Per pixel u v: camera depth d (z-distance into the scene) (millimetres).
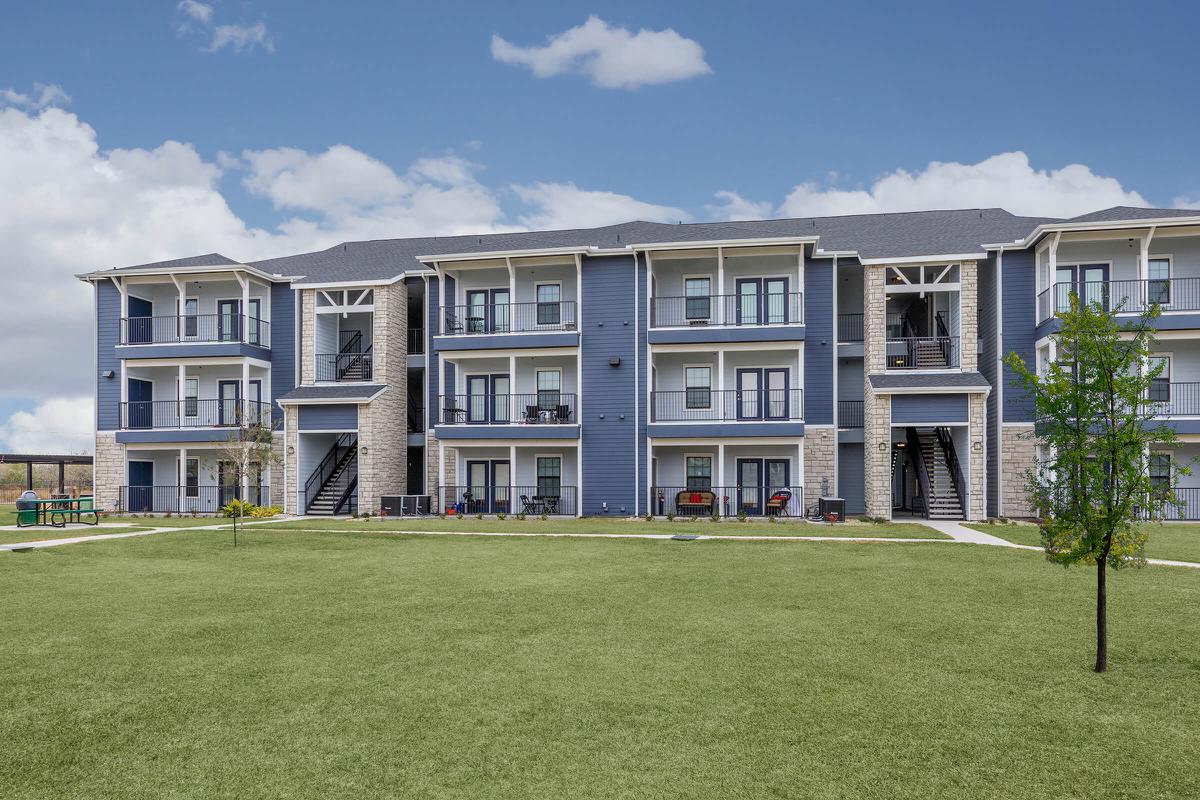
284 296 31266
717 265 27969
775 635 9430
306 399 27953
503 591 12359
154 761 5867
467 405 29172
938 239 27391
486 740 6203
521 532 21016
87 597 12055
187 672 8031
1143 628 9688
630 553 16797
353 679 7762
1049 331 23953
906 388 24422
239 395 30953
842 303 29219
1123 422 8445
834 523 23500
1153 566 14195
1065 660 8344
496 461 29219
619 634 9508
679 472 27938
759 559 15734
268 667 8188
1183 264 24859
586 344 27656
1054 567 14445
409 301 31672
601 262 27688
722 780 5480
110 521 25969
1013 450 25344
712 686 7484
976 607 11000
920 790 5332
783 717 6672
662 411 28000
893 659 8391
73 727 6547
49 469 61469
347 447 31172
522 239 32344
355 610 10992
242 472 26953
